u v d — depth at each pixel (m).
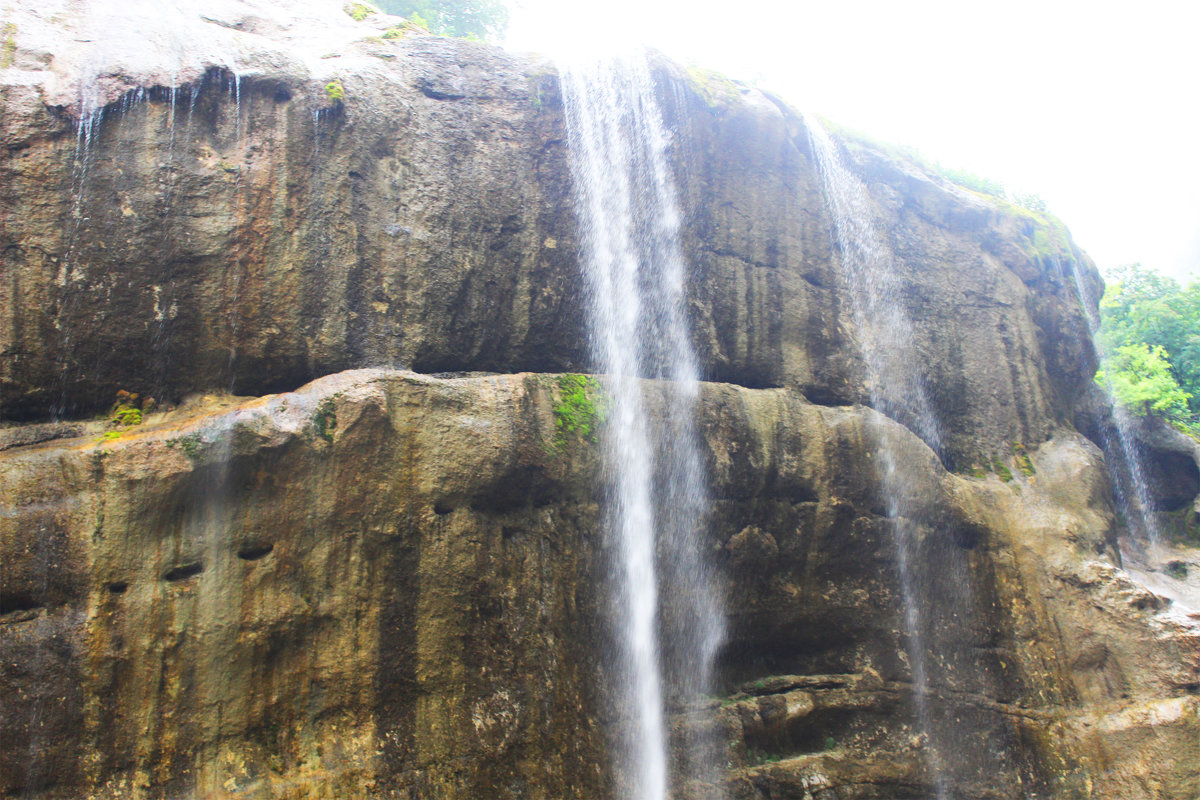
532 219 9.39
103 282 7.23
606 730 8.42
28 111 7.11
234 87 7.91
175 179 7.52
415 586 7.51
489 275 9.01
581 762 7.91
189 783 6.56
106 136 7.34
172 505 6.77
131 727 6.47
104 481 6.58
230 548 6.96
